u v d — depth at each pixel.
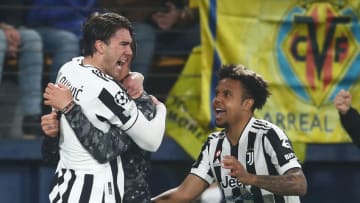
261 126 15.59
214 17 20.84
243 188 15.70
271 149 15.37
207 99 20.80
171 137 21.30
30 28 21.47
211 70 20.86
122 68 14.33
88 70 14.08
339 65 21.08
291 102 21.03
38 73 21.25
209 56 20.88
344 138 21.09
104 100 13.91
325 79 21.06
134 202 14.26
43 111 21.52
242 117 15.66
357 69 21.08
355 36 21.08
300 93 21.05
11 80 21.84
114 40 14.11
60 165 14.38
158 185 21.56
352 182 21.73
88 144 13.91
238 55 20.84
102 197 14.02
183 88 21.44
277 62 21.00
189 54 21.83
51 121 14.15
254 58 20.92
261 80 15.77
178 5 22.06
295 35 21.05
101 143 13.91
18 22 21.81
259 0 20.92
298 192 14.99
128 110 13.95
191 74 21.45
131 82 14.50
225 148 15.79
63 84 14.20
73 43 21.36
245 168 15.60
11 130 21.47
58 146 14.43
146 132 14.06
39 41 21.28
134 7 21.94
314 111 21.06
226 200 16.02
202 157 16.20
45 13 21.38
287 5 21.03
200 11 20.91
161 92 22.20
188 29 21.95
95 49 14.18
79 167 14.09
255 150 15.52
